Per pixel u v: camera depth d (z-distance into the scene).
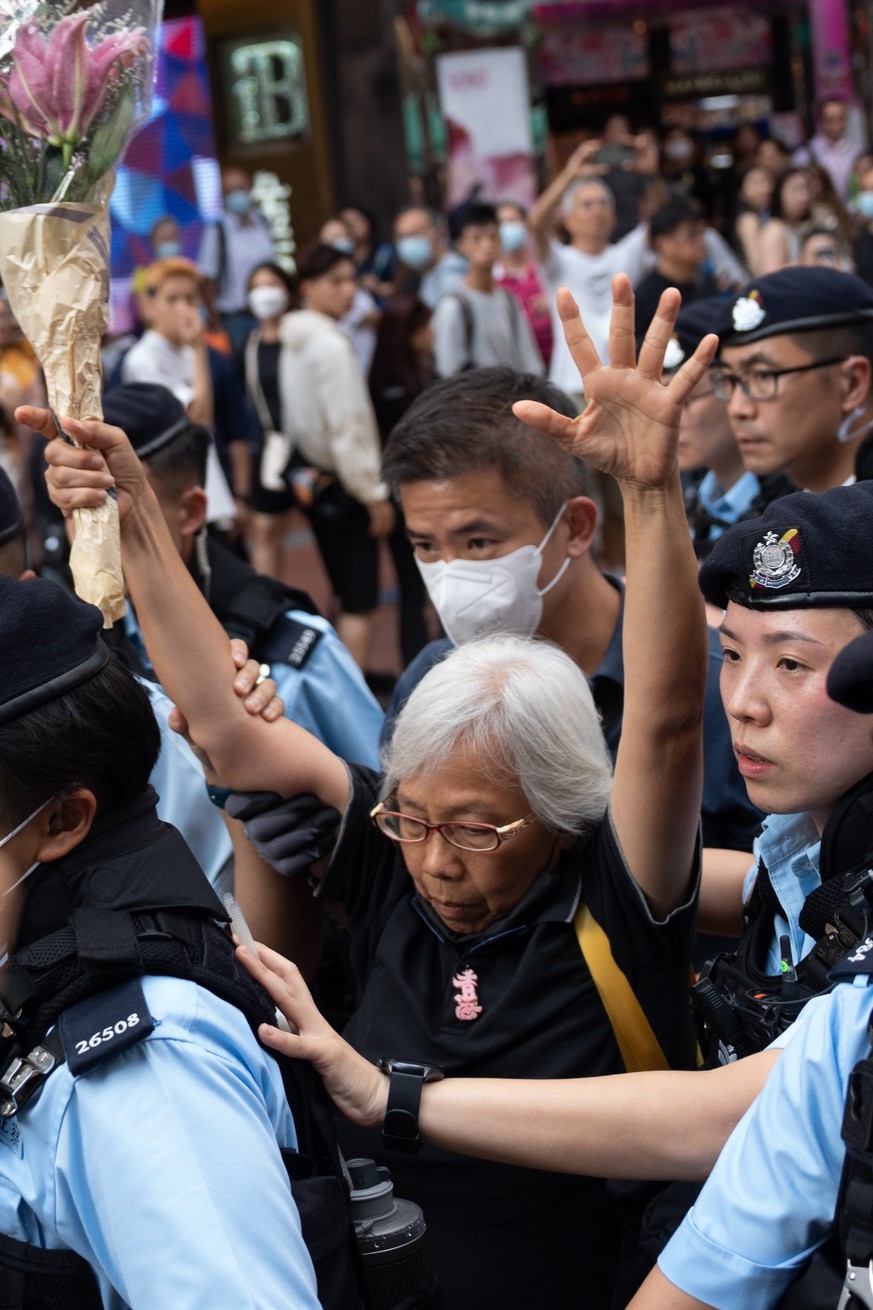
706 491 3.81
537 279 8.88
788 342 3.15
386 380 7.01
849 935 1.57
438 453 2.43
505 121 13.73
